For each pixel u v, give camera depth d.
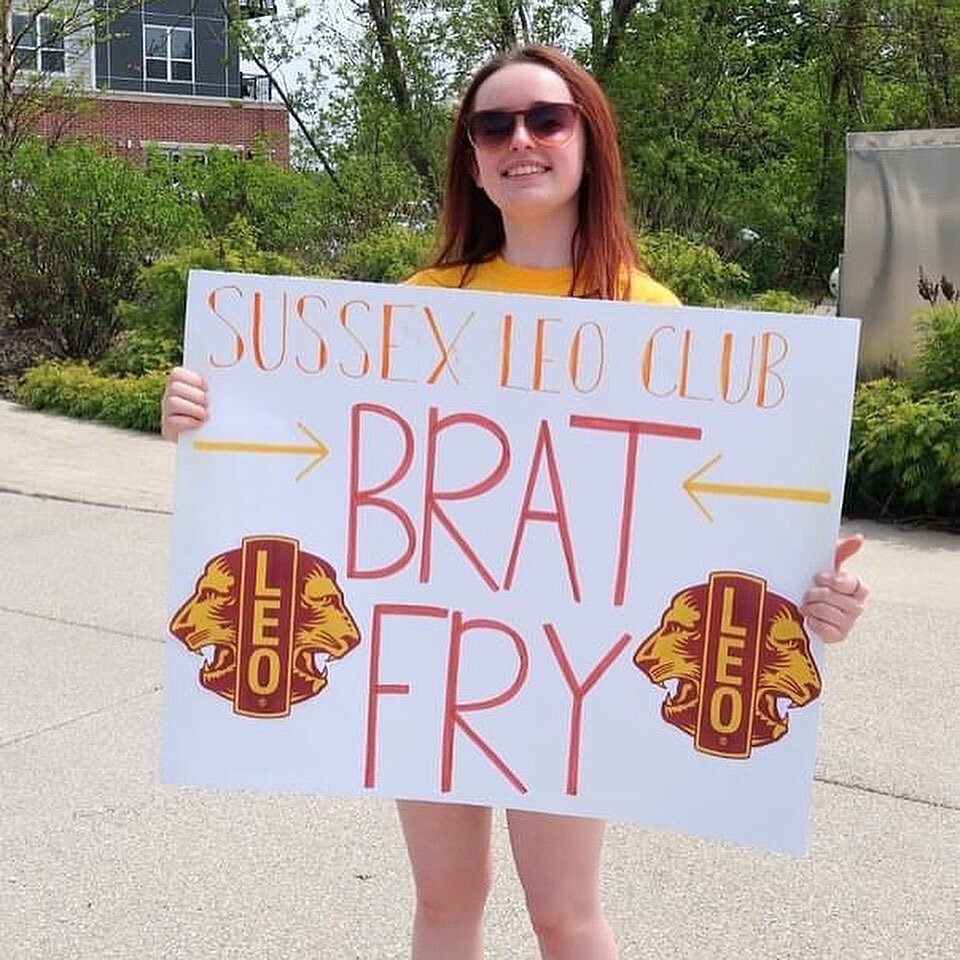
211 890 3.09
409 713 2.16
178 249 11.81
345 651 2.17
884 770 3.73
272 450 2.14
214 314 2.12
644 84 14.46
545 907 2.22
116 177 12.13
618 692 2.12
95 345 12.00
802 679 2.05
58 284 11.90
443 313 2.09
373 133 14.94
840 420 2.01
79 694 4.37
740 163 16.69
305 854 3.27
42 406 10.84
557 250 2.18
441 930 2.29
